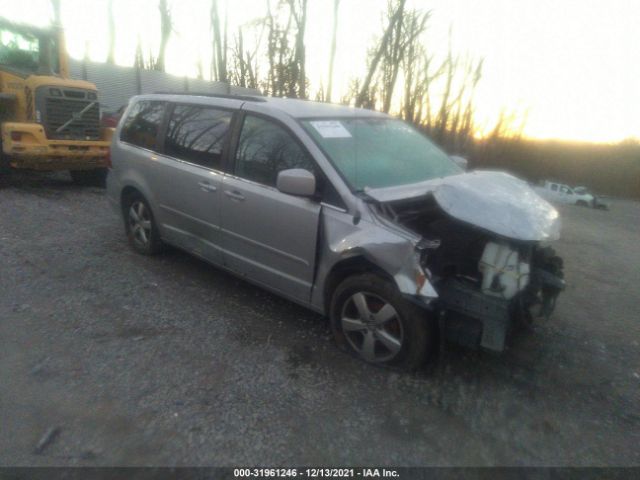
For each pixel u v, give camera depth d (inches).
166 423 126.6
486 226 139.2
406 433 128.2
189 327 175.8
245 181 182.4
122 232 275.1
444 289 144.7
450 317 147.1
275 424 128.5
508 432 131.0
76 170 396.5
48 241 253.1
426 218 164.7
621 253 357.1
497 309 139.1
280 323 182.2
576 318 209.6
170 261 235.9
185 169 204.2
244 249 186.9
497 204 144.6
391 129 203.0
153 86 802.8
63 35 409.4
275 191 172.9
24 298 189.6
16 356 152.4
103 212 318.3
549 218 149.6
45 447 117.1
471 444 125.8
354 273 158.2
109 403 133.2
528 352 174.7
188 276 220.7
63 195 365.4
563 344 183.2
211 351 161.0
